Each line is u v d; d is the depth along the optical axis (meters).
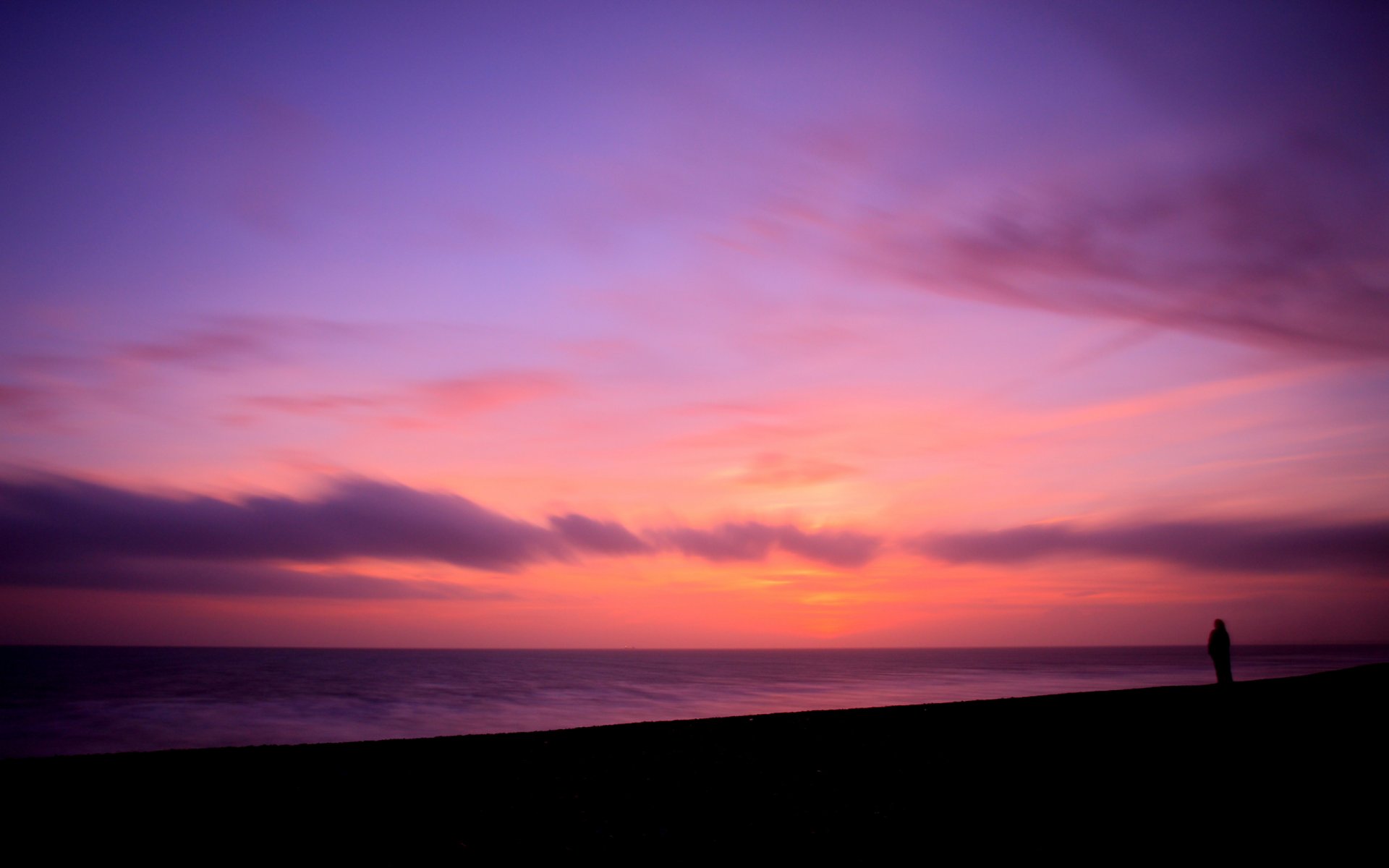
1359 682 15.71
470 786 8.17
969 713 13.42
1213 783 8.00
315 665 98.06
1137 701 14.58
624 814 7.17
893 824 6.84
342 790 7.94
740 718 13.00
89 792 7.72
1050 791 7.89
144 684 54.00
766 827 6.77
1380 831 6.26
